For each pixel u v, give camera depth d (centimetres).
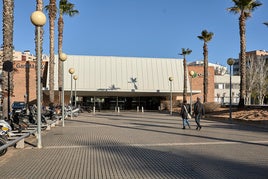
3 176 713
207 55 4078
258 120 2127
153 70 4997
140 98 5338
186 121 1861
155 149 1082
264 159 899
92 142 1270
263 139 1355
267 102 7844
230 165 818
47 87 4303
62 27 3547
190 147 1125
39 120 1145
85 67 4778
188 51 4559
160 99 5378
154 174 722
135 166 809
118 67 4897
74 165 828
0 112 1711
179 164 830
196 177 692
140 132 1650
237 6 2931
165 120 2638
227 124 2222
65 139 1374
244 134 1559
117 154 987
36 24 1165
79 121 2531
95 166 813
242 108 2912
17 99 4600
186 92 4616
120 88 4744
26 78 4628
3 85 1529
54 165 830
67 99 5019
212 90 5284
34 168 795
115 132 1656
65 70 4684
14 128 1330
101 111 4906
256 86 6962
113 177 698
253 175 710
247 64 7456
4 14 1539
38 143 1136
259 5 2931
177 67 5116
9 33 1539
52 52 2995
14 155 984
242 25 2889
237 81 8519
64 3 3544
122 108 5272
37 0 2311
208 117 2803
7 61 1534
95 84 4681
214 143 1226
